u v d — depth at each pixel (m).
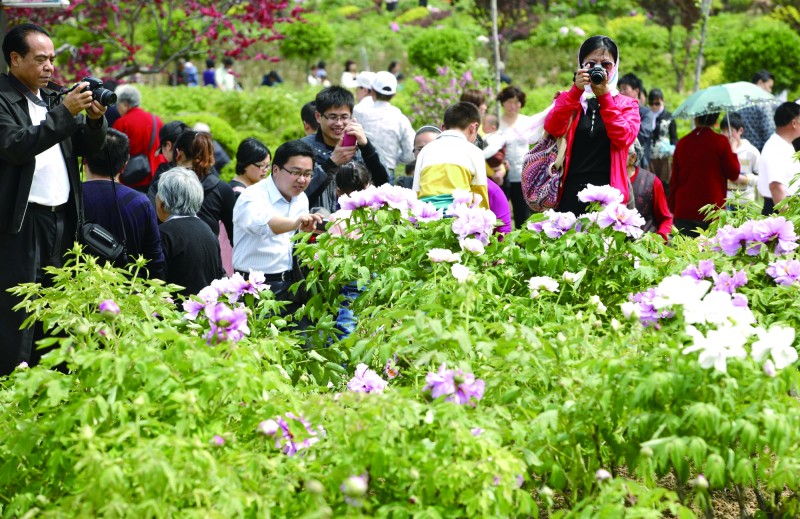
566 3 49.97
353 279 7.04
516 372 5.11
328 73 44.75
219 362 4.71
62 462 4.50
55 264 7.48
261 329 6.20
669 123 17.75
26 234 7.31
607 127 8.22
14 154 6.97
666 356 4.81
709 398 4.63
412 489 4.43
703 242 7.33
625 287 6.64
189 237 8.32
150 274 8.08
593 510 4.61
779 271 6.13
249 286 6.19
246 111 26.28
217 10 26.06
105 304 4.95
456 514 4.39
